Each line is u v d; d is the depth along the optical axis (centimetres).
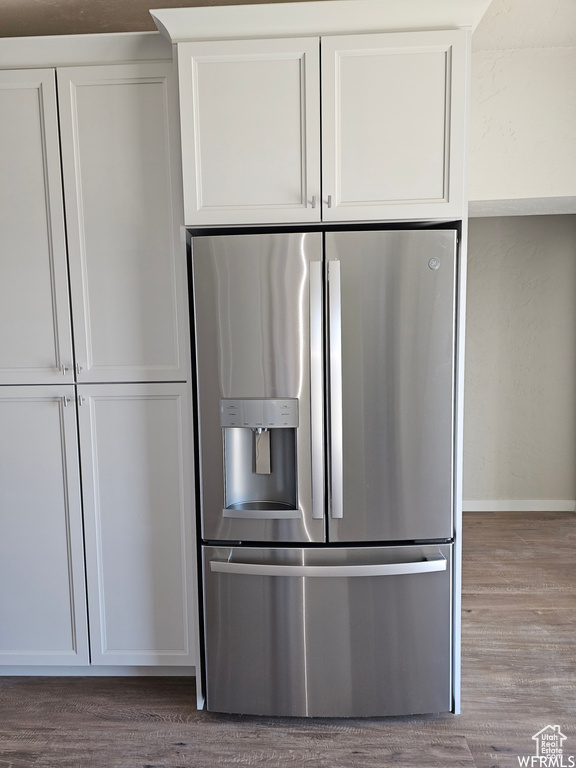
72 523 208
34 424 206
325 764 176
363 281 180
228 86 180
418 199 181
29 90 196
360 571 183
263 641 192
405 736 188
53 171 198
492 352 422
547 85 285
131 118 195
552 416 423
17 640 215
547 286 414
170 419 203
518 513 422
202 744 185
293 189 183
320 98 179
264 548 190
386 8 173
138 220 198
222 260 182
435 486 187
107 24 228
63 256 200
